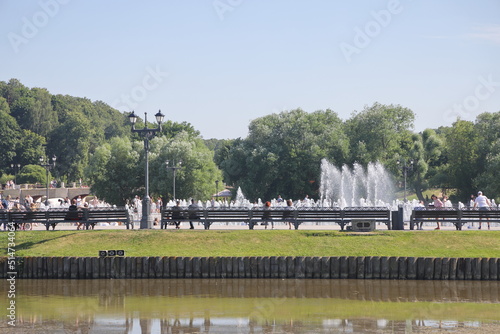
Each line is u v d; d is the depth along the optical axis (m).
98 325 40.72
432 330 39.19
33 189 199.12
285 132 170.75
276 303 46.75
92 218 66.31
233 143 184.25
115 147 169.62
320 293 50.09
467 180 161.00
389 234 60.66
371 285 52.94
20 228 75.56
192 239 60.66
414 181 179.88
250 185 167.12
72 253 58.78
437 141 184.00
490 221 64.12
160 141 174.00
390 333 38.56
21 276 57.12
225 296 49.22
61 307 45.72
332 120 181.12
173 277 56.12
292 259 55.69
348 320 41.69
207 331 39.31
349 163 166.25
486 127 158.25
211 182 169.38
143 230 63.41
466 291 50.47
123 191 169.38
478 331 38.88
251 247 59.09
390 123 168.00
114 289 52.06
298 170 165.12
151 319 42.12
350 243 59.06
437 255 56.53
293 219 64.56
